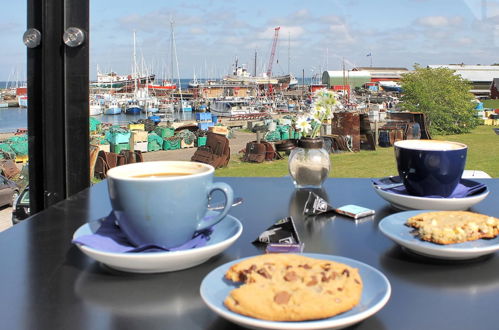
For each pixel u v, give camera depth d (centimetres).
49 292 45
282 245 56
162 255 47
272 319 35
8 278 49
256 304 35
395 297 43
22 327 38
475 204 79
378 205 81
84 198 88
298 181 96
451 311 40
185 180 50
